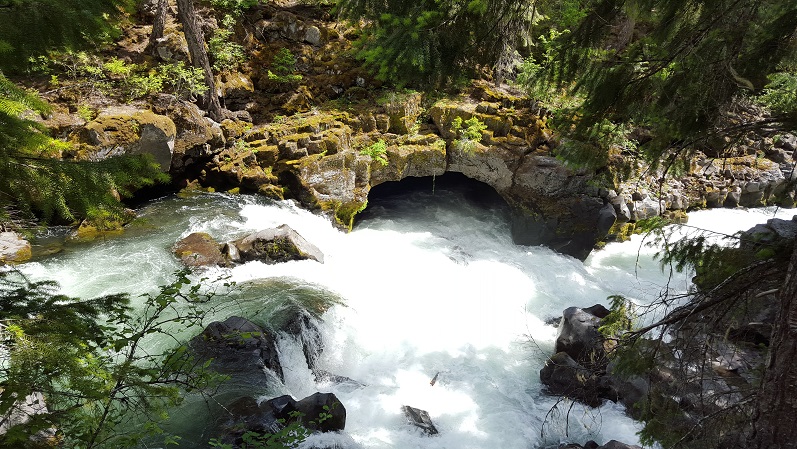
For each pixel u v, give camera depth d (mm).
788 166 16531
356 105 14547
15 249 9453
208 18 14453
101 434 3479
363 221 14141
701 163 16156
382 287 10945
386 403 8234
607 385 8312
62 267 9383
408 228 14125
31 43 2873
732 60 4812
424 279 11625
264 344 8117
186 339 8039
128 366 3525
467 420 8188
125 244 10352
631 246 14641
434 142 14000
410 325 10141
